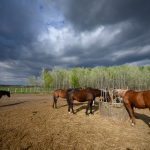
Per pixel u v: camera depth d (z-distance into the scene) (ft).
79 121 16.44
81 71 109.09
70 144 9.77
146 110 24.31
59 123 15.51
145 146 9.46
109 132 12.41
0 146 9.30
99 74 118.52
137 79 94.89
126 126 14.38
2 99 44.39
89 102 19.75
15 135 11.54
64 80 103.50
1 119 17.12
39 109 25.17
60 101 40.34
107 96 22.04
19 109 24.99
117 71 117.50
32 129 13.24
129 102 15.40
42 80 88.99
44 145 9.59
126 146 9.44
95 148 9.11
